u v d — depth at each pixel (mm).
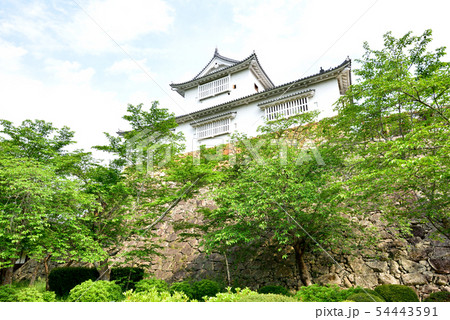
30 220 6441
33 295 6184
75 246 8047
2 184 6617
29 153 8844
